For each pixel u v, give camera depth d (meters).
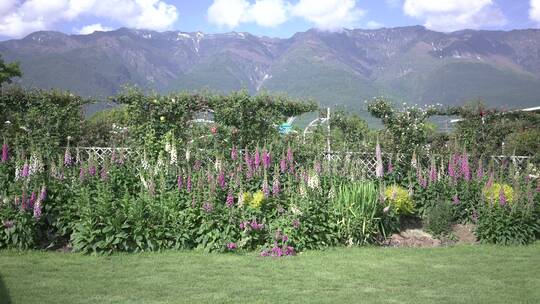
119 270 7.08
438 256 8.50
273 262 7.79
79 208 8.22
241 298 6.01
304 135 13.09
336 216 9.14
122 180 9.90
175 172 10.05
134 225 8.13
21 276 6.67
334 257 8.23
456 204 10.77
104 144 13.04
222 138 12.53
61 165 9.02
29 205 8.04
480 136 14.71
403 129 13.19
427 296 6.27
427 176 11.37
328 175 10.34
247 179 10.24
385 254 8.58
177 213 8.48
